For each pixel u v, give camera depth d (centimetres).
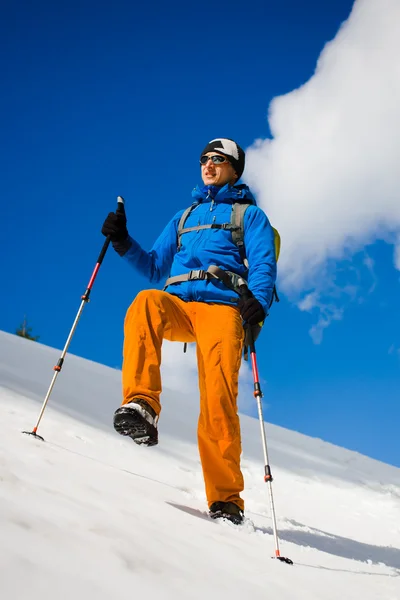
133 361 313
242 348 341
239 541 258
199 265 359
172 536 216
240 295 346
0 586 124
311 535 387
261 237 358
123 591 142
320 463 882
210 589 168
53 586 131
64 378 851
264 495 552
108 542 172
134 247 386
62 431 449
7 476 207
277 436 1035
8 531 153
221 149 385
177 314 340
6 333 1245
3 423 388
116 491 267
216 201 381
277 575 214
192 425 840
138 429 298
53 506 192
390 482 870
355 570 279
